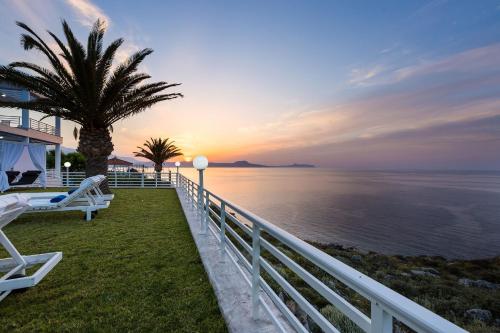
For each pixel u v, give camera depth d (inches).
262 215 1253.7
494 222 1489.9
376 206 1898.4
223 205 149.6
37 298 121.2
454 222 1448.1
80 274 147.1
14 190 567.2
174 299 120.1
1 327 100.3
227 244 146.0
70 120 450.3
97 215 314.2
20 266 122.3
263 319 95.8
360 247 843.4
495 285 354.3
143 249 190.2
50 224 267.4
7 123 623.2
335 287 202.5
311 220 1211.2
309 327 117.3
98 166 465.4
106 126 463.5
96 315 108.1
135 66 398.0
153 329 99.0
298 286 188.7
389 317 34.6
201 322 103.0
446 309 243.4
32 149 621.0
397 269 434.6
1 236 122.2
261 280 90.6
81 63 366.6
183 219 294.0
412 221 1406.3
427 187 4249.5
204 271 151.3
